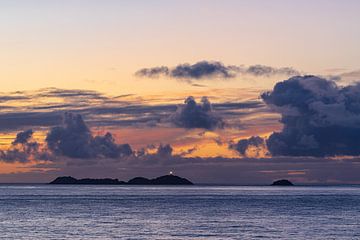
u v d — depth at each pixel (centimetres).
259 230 10188
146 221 11931
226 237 9212
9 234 9612
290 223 11525
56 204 18888
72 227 10688
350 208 16625
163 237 9212
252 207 17088
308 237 9281
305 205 18450
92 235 9462
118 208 16500
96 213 14312
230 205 18362
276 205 18375
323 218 12769
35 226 10888
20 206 17588
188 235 9456
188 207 17088
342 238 9181
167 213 14300
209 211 15112
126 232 9869
